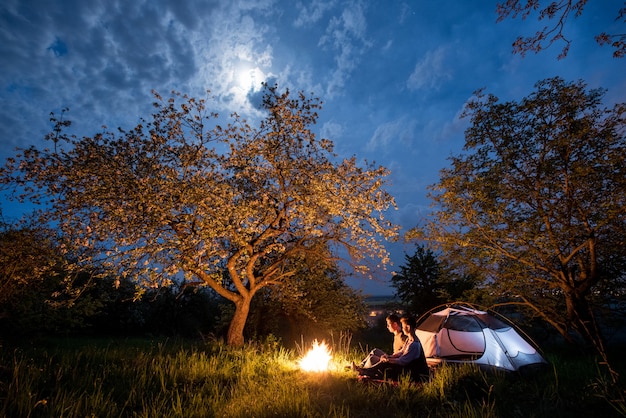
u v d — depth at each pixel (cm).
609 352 1146
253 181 1144
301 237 1258
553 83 1152
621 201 1033
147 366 711
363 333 2244
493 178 1204
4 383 525
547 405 564
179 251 960
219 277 1048
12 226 1004
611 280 1193
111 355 800
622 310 1227
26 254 1014
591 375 739
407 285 2044
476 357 786
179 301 2409
